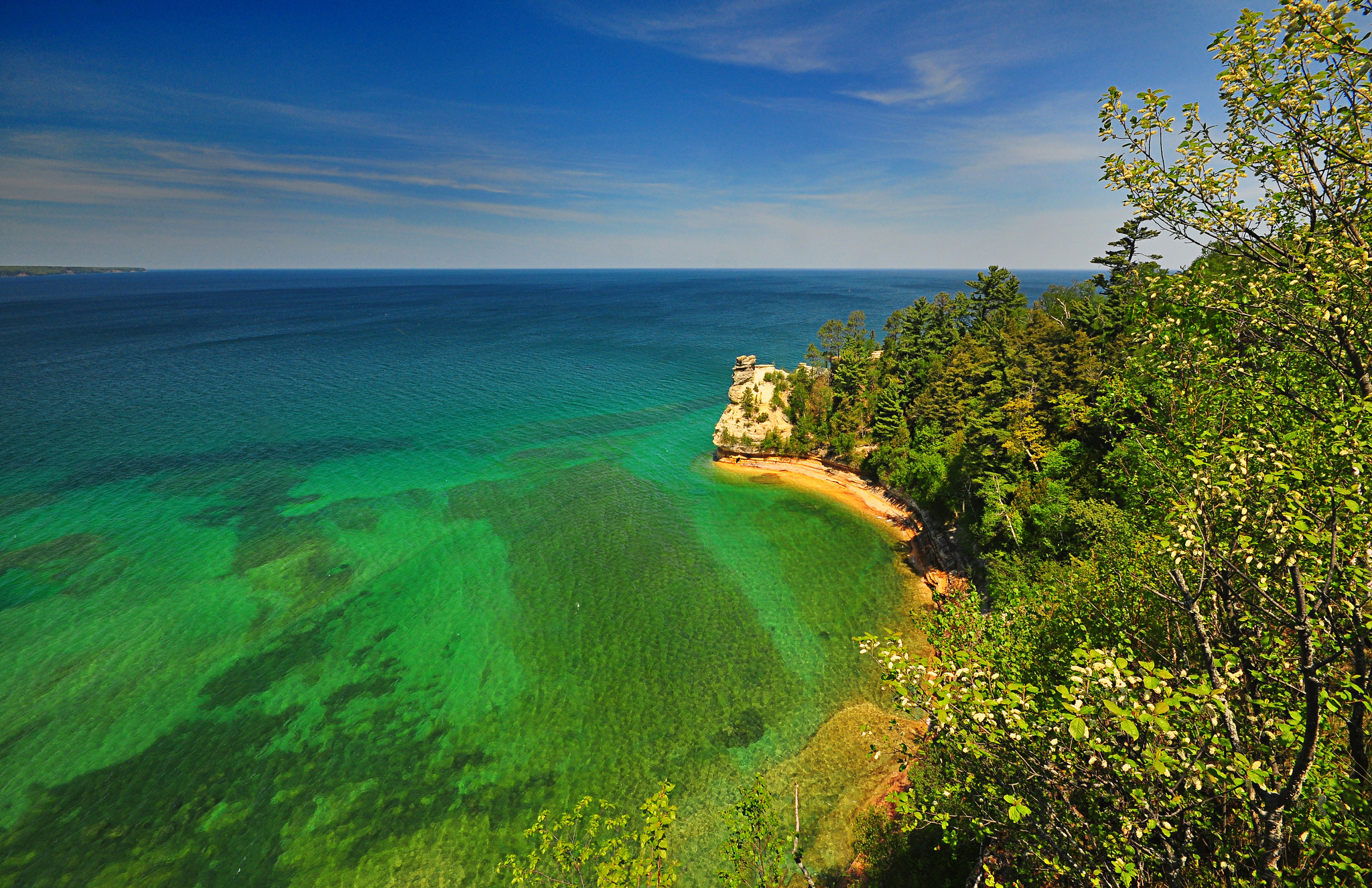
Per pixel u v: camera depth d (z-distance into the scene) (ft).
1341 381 42.45
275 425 355.36
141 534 219.20
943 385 251.80
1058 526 137.08
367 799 114.93
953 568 182.29
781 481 273.54
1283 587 39.58
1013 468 176.55
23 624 166.91
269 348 643.86
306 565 198.80
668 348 645.92
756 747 122.72
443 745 126.82
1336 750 36.94
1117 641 55.88
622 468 291.99
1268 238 42.63
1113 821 38.47
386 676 147.33
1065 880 48.70
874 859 92.02
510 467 292.20
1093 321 203.72
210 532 221.46
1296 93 36.65
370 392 439.22
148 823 111.04
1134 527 67.62
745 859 68.08
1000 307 327.47
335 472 282.77
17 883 101.65
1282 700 39.40
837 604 172.24
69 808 114.11
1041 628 67.36
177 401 408.67
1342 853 33.78
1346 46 33.99
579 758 122.42
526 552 207.10
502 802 113.50
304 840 107.45
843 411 287.89
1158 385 51.21
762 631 160.35
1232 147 40.40
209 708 137.69
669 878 53.06
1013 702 32.65
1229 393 45.93
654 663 148.87
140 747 127.24
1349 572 32.40
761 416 296.92
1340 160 36.91
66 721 133.90
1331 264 38.88
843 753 117.50
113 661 152.76
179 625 166.81
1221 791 33.01
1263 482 34.30
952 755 42.01
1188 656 52.37
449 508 244.63
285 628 165.89
